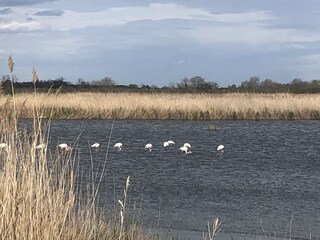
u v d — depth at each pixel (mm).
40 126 6730
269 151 22031
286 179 15320
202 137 27500
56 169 7551
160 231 9320
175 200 12188
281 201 12227
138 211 10898
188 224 9945
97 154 20625
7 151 6617
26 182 6488
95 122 35906
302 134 28859
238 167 17688
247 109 38219
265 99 40188
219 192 13281
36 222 6344
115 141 25500
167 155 20641
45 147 6855
